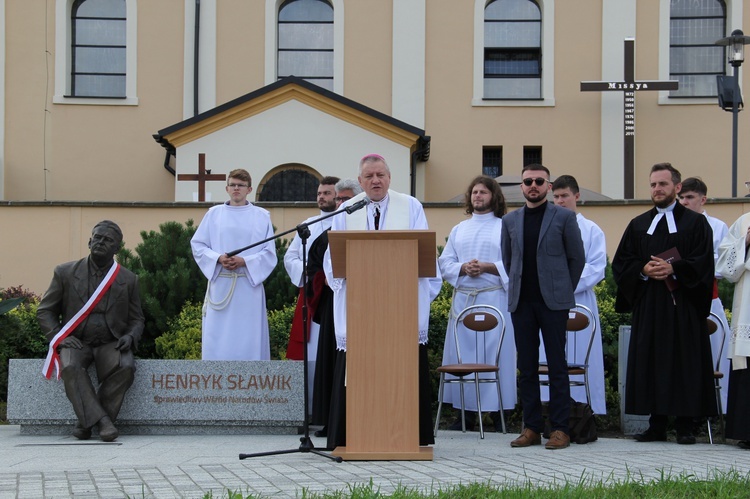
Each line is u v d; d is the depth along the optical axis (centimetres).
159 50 2492
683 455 735
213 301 1005
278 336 1167
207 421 899
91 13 2525
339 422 729
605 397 1003
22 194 2458
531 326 810
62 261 1705
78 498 526
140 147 2478
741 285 835
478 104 2478
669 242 851
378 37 2500
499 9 2528
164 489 556
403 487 539
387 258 688
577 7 2488
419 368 740
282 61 2534
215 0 2494
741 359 811
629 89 2361
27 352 1188
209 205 1722
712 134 2445
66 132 2472
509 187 1812
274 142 2211
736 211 1582
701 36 2497
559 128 2477
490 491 517
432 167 2478
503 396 974
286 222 1680
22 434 899
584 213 1644
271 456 719
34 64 2483
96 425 862
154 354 1194
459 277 991
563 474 616
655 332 845
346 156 2211
